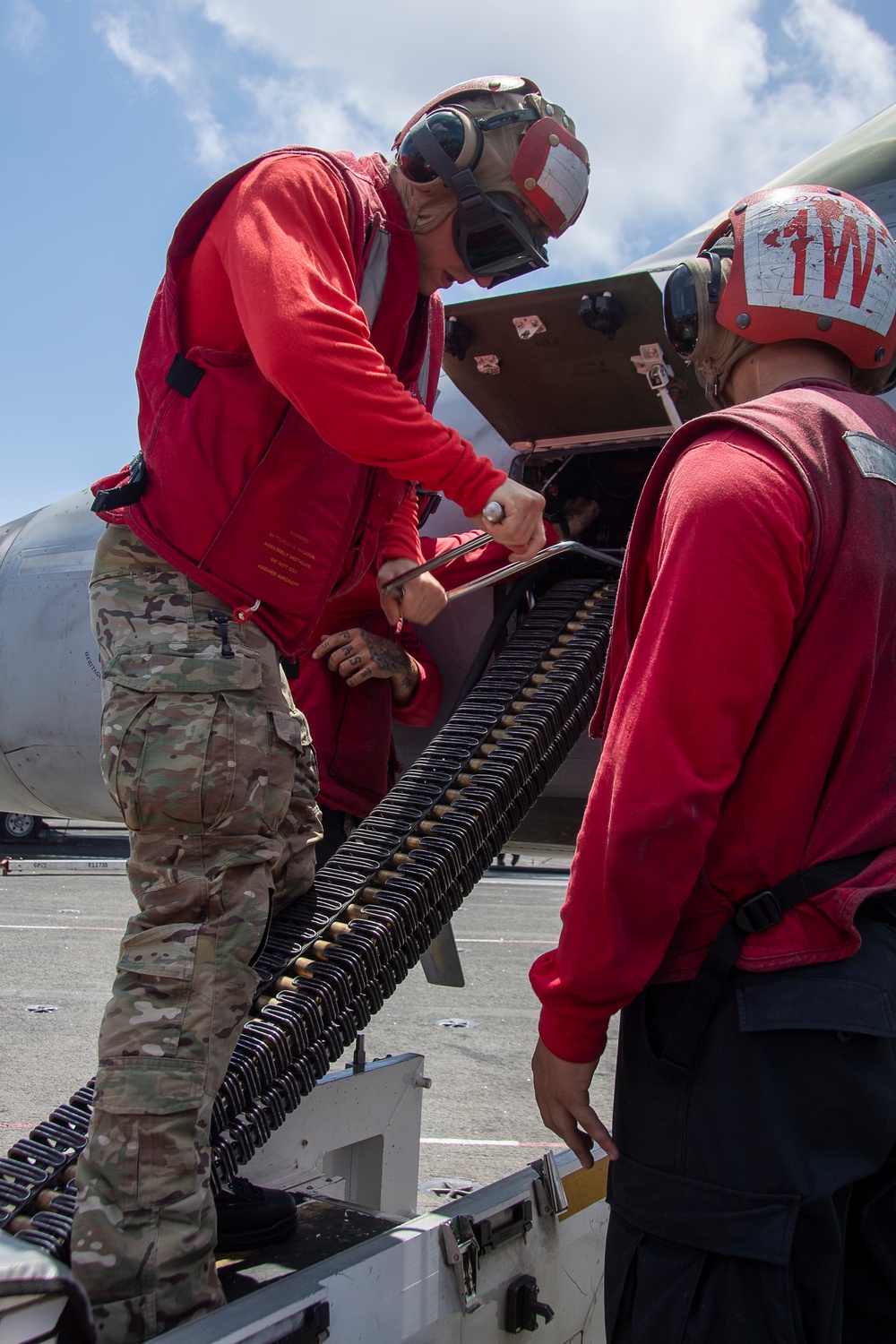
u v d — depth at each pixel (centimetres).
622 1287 102
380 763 207
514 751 175
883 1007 94
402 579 171
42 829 1546
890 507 103
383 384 123
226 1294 131
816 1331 94
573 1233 154
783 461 98
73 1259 113
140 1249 113
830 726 98
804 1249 94
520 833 271
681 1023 98
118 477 151
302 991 140
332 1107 183
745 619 93
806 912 97
